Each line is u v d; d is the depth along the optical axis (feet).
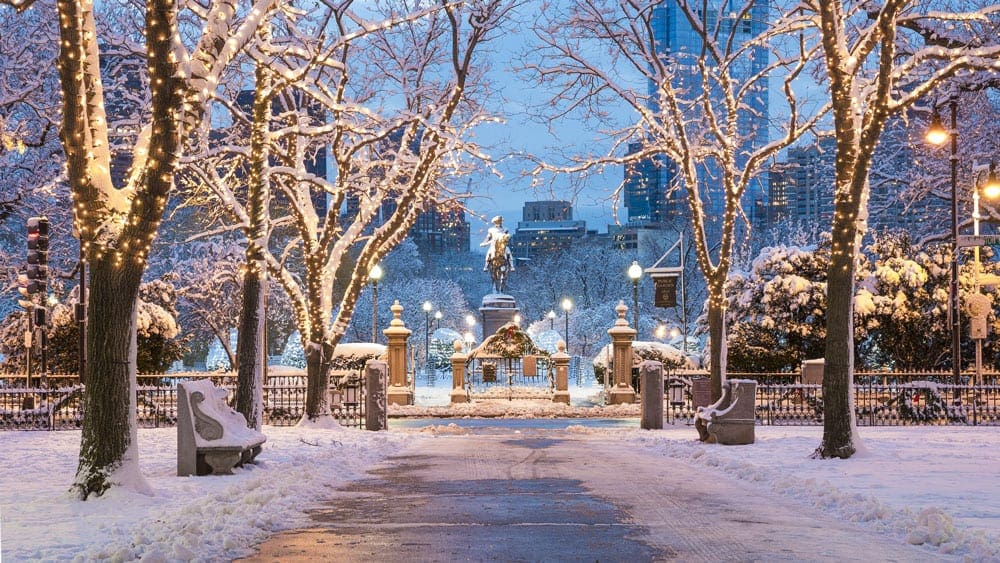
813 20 80.23
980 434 75.51
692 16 88.07
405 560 28.96
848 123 60.13
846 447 58.34
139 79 97.25
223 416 52.39
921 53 61.98
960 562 28.86
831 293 59.47
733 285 140.36
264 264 75.25
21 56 98.02
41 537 31.83
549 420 106.11
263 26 70.33
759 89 99.09
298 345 177.58
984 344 128.77
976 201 97.55
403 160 93.50
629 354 121.70
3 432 80.64
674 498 42.27
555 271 284.20
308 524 35.37
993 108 113.50
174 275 147.64
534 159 95.76
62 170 105.29
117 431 42.47
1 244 131.64
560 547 30.89
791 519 36.55
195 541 30.37
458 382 127.95
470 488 45.88
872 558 29.32
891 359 135.64
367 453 63.62
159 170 42.60
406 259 273.75
